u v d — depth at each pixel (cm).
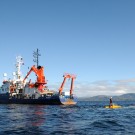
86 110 8106
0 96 12462
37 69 11456
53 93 11462
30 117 5334
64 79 11231
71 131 3288
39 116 5625
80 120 4728
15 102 11769
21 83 12056
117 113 6762
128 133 3131
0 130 3359
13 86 12119
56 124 4056
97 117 5450
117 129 3481
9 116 5584
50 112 6938
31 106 10238
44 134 3061
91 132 3203
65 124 4062
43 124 4047
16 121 4481
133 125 3956
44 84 11444
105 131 3291
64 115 5944
